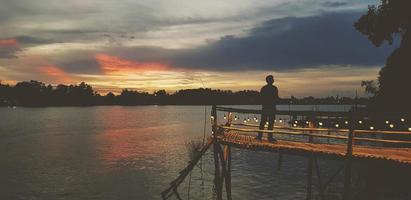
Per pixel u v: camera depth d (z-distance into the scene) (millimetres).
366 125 40906
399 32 42062
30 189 29844
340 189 25469
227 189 18312
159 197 26094
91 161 45062
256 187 27094
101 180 32812
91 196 27219
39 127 116625
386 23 40938
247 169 34125
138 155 49938
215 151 18094
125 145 64125
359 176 28438
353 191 24000
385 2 41750
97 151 55844
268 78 17172
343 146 15680
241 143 16281
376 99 43500
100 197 26844
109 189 29172
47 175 35781
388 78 40500
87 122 145000
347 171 13000
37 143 69688
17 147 62938
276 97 17094
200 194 25688
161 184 30219
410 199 20906
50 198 27062
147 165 40719
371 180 24406
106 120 161125
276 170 33406
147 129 105812
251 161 38594
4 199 27000
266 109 16922
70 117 191750
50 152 55438
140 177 33594
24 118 178750
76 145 65562
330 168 33250
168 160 44062
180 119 170250
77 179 33562
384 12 41625
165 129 105000
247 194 25250
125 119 170625
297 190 25938
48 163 43844
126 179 32906
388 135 31703
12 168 40250
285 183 28141
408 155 13234
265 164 36656
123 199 26062
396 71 39594
